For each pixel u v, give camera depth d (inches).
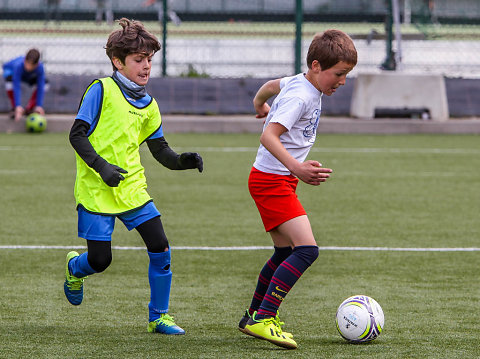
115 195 512.4
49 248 829.2
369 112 2075.5
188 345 495.8
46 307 601.6
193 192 1209.4
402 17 2438.5
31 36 2691.9
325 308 612.1
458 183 1320.1
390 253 825.5
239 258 795.4
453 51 2362.2
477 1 2439.7
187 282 695.1
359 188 1264.8
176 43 2315.5
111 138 510.9
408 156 1635.1
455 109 2146.9
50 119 2009.1
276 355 473.1
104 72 2261.3
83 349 483.2
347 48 491.8
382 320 508.7
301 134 511.2
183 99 2107.5
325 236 911.0
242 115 2117.4
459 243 878.4
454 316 586.2
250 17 2450.8
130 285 679.7
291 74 2219.5
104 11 2564.0
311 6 2365.9
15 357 464.1
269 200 508.7
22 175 1346.0
